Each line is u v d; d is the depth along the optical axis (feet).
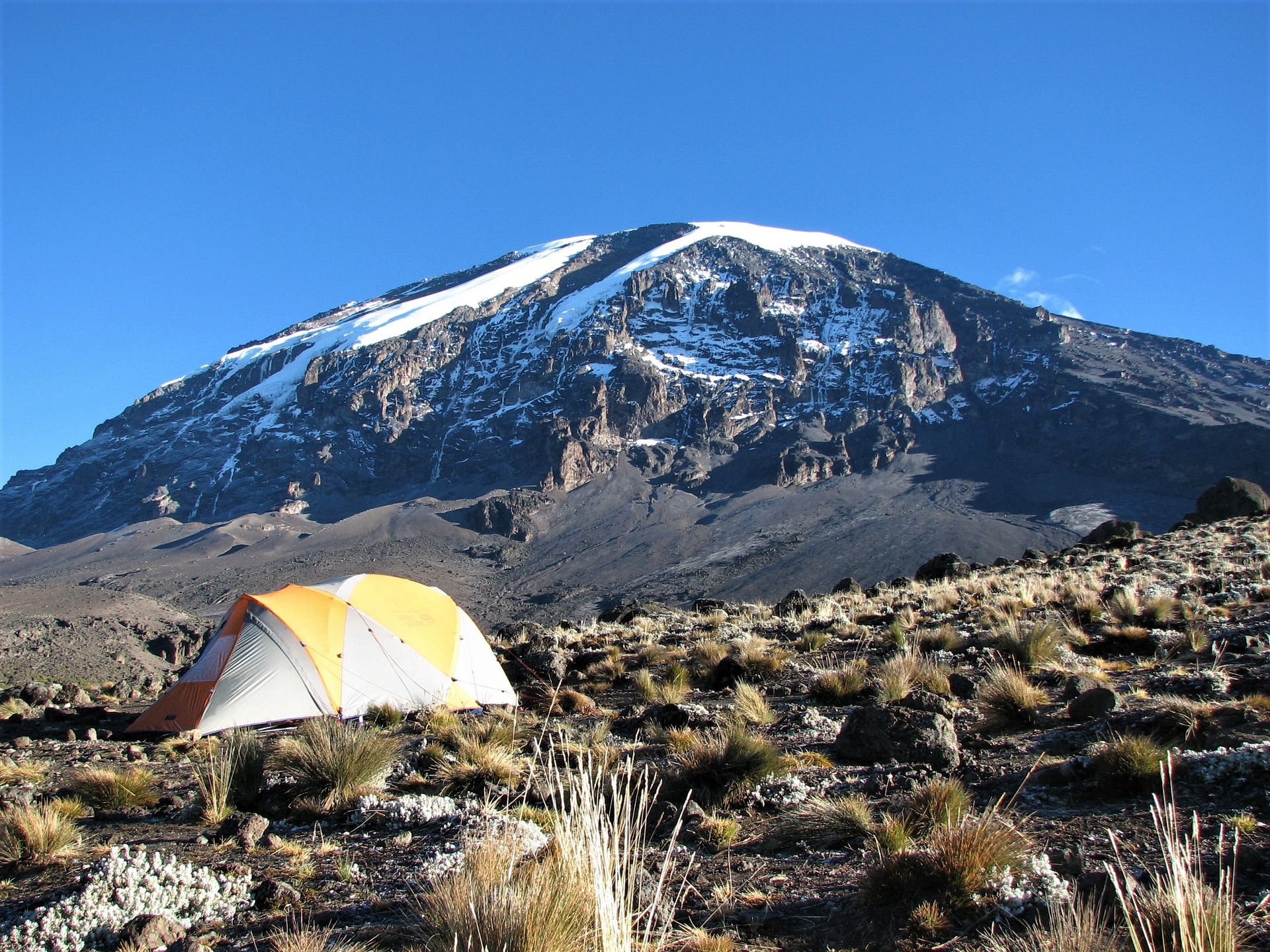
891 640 59.88
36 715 62.90
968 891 16.33
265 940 18.24
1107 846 18.52
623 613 121.39
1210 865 16.72
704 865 21.04
